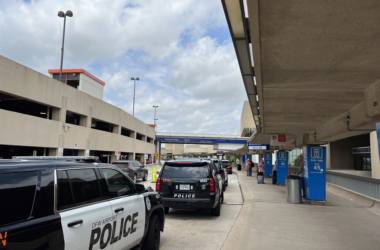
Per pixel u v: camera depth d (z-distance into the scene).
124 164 19.03
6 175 2.57
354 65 5.32
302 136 14.81
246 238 6.04
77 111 26.45
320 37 4.31
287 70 5.69
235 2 3.74
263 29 4.14
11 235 2.39
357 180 11.40
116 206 3.84
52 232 2.76
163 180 7.84
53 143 22.73
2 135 17.62
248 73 6.63
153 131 65.00
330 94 7.26
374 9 3.52
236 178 24.83
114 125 38.00
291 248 5.41
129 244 4.14
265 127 13.43
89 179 3.57
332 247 5.48
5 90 17.83
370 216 8.34
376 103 6.30
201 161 7.91
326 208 9.62
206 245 5.68
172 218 8.19
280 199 11.71
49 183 2.93
